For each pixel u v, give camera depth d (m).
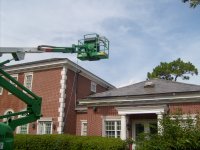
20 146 22.03
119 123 23.48
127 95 23.23
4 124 8.48
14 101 30.00
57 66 28.52
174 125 13.77
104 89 35.69
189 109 20.98
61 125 26.77
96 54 12.91
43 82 28.92
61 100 27.34
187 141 13.11
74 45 12.50
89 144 19.00
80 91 30.09
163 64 53.00
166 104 21.73
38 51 10.40
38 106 10.37
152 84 24.25
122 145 18.64
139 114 23.14
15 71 30.80
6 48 9.51
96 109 24.61
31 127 28.12
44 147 21.11
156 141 13.62
